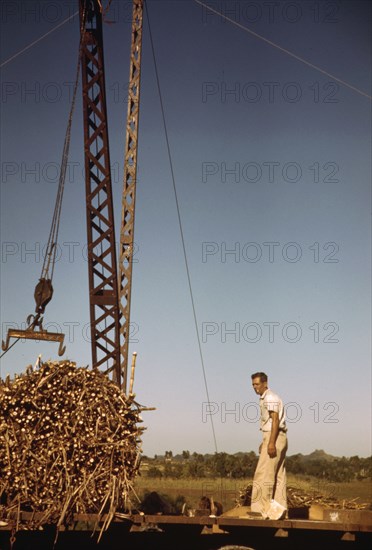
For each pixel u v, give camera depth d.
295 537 8.41
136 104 17.17
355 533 8.25
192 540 8.52
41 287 12.29
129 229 16.95
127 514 8.01
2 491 7.94
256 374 8.88
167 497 19.64
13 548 8.30
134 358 8.91
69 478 8.04
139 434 8.40
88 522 8.28
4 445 8.05
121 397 8.43
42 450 8.11
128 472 8.28
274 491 8.61
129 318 16.67
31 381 8.30
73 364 8.47
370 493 22.80
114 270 16.27
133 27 17.22
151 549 8.50
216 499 11.18
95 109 15.88
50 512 7.91
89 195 16.06
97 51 15.66
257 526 8.09
